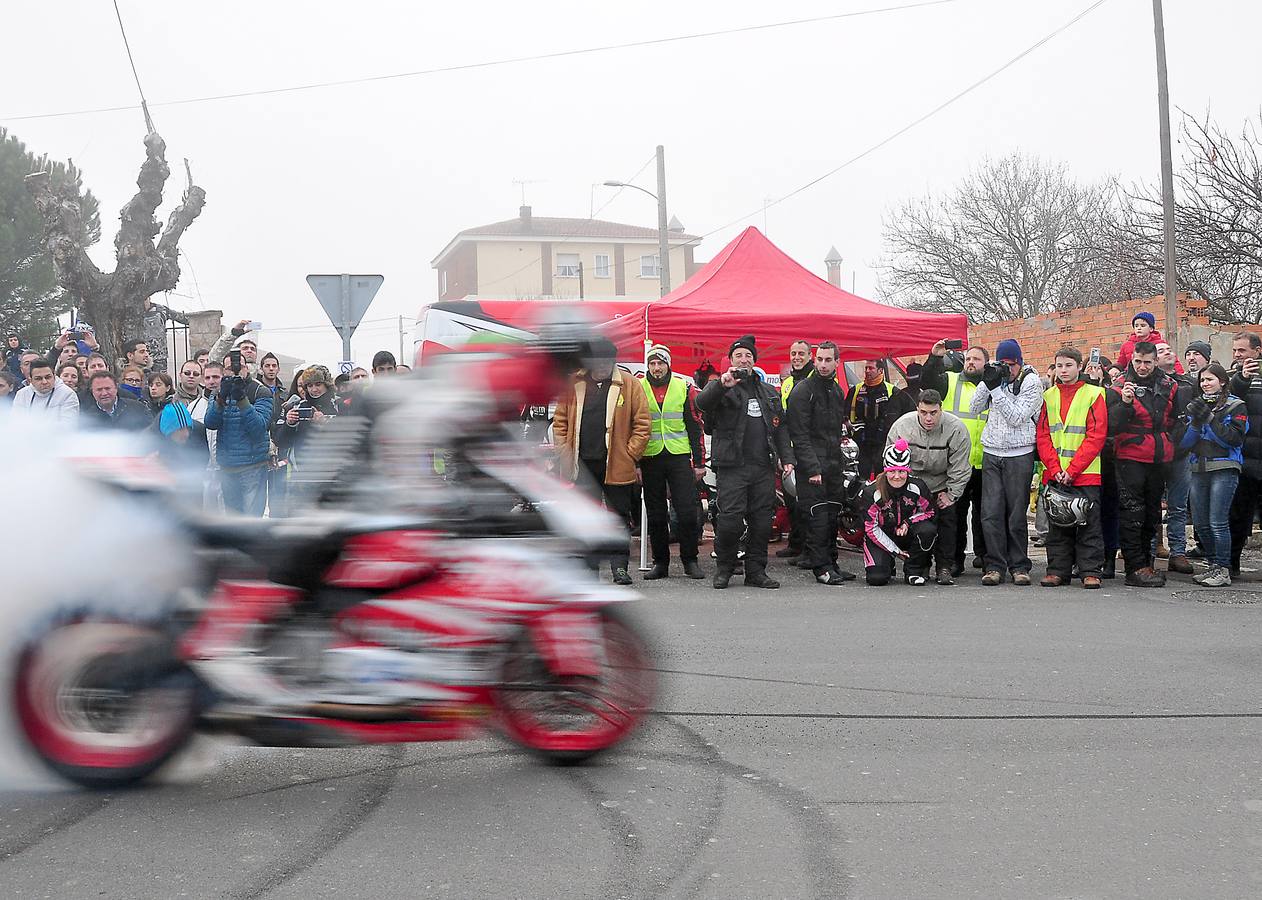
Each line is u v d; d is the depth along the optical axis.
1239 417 9.65
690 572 10.39
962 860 3.85
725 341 11.52
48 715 4.32
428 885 3.59
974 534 10.97
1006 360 10.04
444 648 4.41
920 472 9.98
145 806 4.25
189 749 4.44
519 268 68.62
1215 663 6.78
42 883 3.58
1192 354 10.44
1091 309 19.45
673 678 6.35
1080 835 4.09
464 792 4.46
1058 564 9.95
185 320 22.02
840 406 10.29
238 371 9.77
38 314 34.38
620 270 69.81
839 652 7.05
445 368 4.59
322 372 10.17
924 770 4.81
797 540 11.46
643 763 4.85
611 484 9.73
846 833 4.09
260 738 4.37
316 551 4.34
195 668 4.31
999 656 6.95
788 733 5.32
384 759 4.84
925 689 6.14
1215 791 4.57
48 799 4.30
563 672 4.61
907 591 9.60
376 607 4.39
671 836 4.04
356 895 3.52
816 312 11.67
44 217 17.66
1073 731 5.39
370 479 4.51
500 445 4.61
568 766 4.78
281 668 4.34
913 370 11.45
